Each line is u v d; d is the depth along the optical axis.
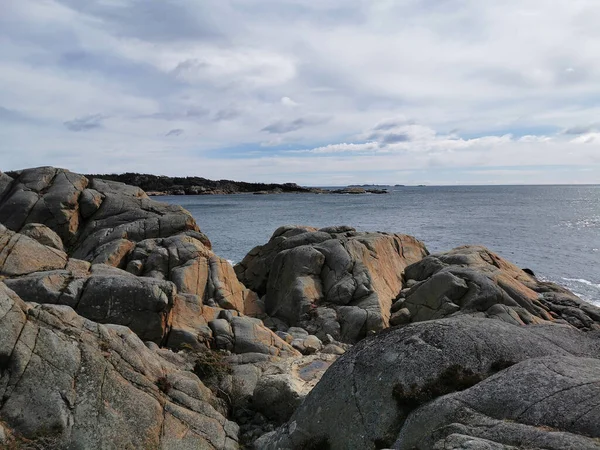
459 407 6.91
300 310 22.00
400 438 7.21
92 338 10.56
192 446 9.84
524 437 5.90
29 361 9.08
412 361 8.13
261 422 11.79
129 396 9.91
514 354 8.22
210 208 122.44
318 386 9.11
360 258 24.94
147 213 26.70
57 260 16.81
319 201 163.00
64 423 8.64
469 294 21.66
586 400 6.16
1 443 7.93
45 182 27.42
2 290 9.70
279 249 27.70
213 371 13.27
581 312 21.95
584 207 119.50
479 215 93.62
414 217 89.62
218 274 21.75
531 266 40.00
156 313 14.92
